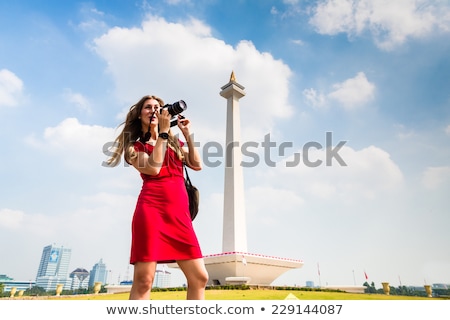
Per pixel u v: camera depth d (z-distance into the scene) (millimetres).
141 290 2361
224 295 11641
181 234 2523
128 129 2924
